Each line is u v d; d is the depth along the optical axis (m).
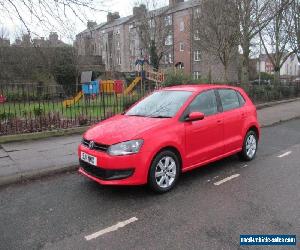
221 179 6.09
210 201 5.09
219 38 16.88
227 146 6.60
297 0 22.34
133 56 52.78
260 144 9.12
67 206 5.00
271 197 5.22
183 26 44.19
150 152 5.13
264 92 18.94
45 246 3.91
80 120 10.95
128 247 3.84
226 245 3.85
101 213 4.74
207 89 6.48
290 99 20.92
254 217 4.53
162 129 5.39
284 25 24.17
